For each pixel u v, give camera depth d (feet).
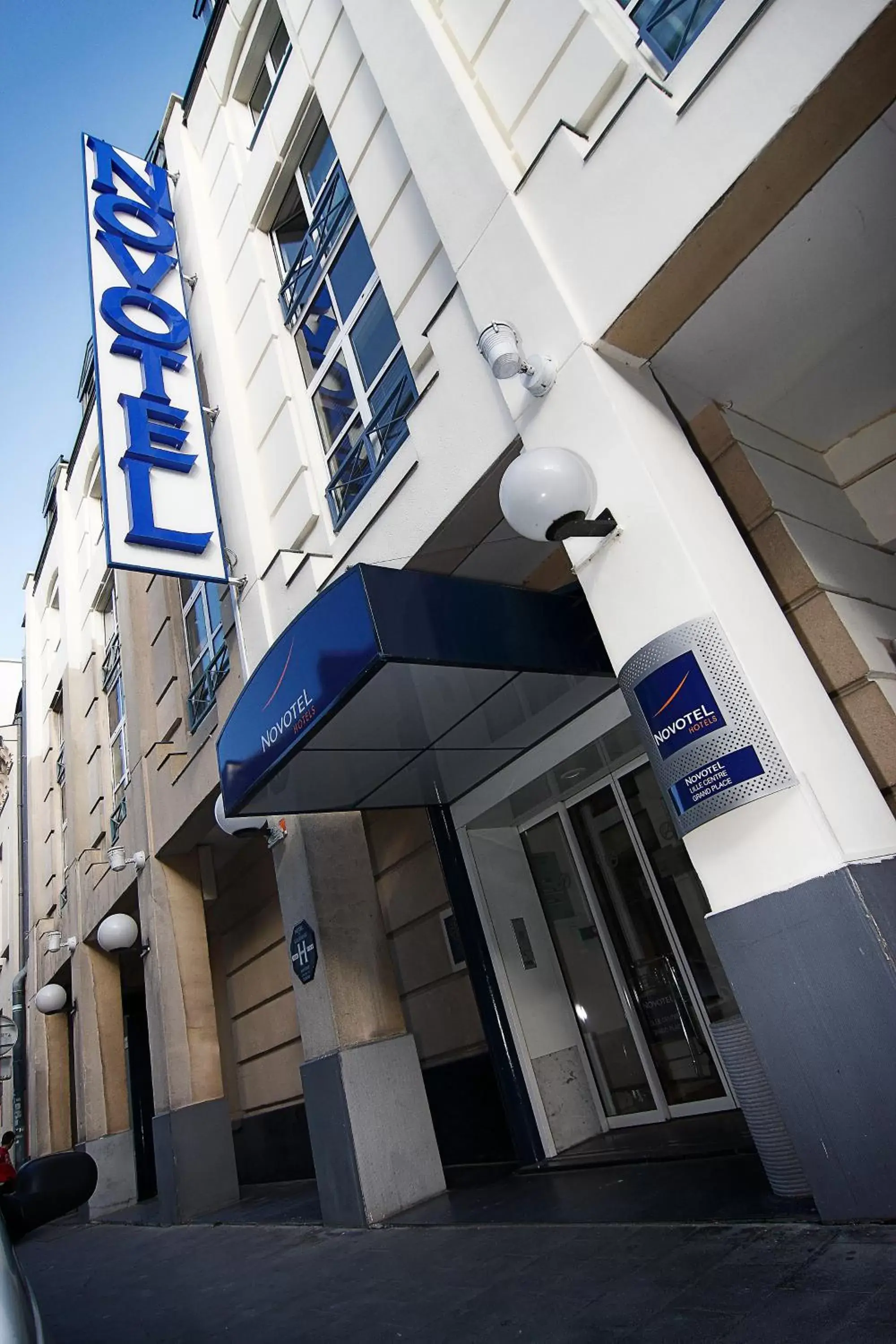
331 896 19.42
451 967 21.57
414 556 16.28
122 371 23.07
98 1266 21.98
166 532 21.30
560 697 15.78
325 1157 17.89
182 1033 27.61
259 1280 14.90
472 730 16.22
